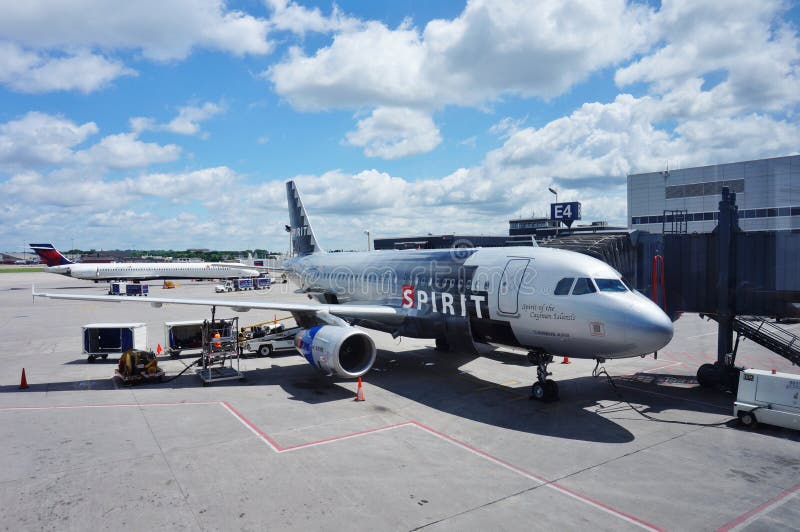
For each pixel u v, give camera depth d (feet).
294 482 33.24
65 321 126.41
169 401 53.21
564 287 48.91
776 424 43.32
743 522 28.43
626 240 67.15
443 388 58.59
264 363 73.72
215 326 66.39
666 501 30.89
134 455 38.01
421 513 29.17
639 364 72.95
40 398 54.54
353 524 27.86
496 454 38.40
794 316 54.90
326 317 63.21
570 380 62.69
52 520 28.32
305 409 50.19
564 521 28.37
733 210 58.90
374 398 54.34
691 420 46.96
